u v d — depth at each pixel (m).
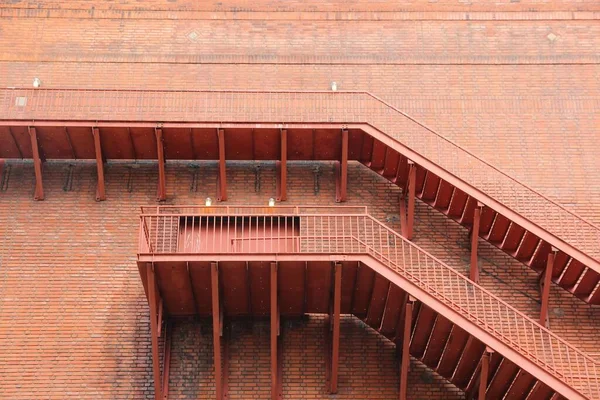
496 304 30.05
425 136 32.41
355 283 28.30
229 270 27.92
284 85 33.66
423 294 27.12
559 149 32.78
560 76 34.12
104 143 31.23
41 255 30.30
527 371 26.28
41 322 29.27
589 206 31.78
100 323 29.39
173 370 28.98
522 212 31.52
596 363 26.30
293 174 32.00
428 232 31.12
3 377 28.38
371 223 29.06
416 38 34.62
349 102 32.44
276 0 35.09
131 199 31.42
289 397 28.69
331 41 34.47
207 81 33.66
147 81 33.56
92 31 34.47
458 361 28.25
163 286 28.42
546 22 35.09
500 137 32.88
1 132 30.80
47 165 31.91
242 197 31.55
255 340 29.50
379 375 29.09
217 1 35.03
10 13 34.62
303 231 29.67
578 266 29.45
